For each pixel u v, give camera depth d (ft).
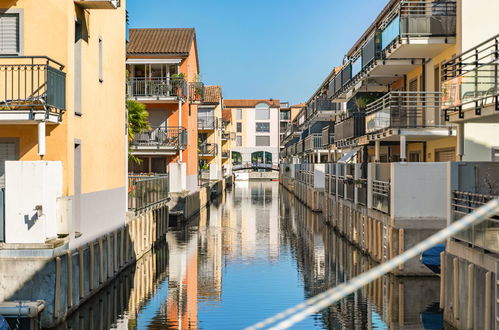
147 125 92.43
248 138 326.44
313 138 135.23
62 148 41.14
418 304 42.68
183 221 99.55
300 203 148.46
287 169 215.92
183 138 107.55
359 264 60.49
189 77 116.06
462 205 35.81
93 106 49.83
